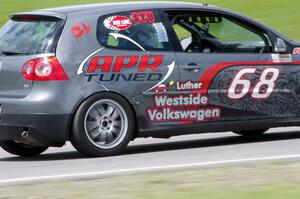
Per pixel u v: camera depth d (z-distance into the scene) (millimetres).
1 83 33500
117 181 24844
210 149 34875
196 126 34625
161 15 34594
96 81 32625
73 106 32250
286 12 96250
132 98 33312
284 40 36625
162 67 33906
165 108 34000
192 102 34438
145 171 26781
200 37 35156
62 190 23578
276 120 36281
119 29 33594
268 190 22688
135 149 36281
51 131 32219
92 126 32625
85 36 32906
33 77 32375
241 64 35375
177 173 26141
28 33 33688
